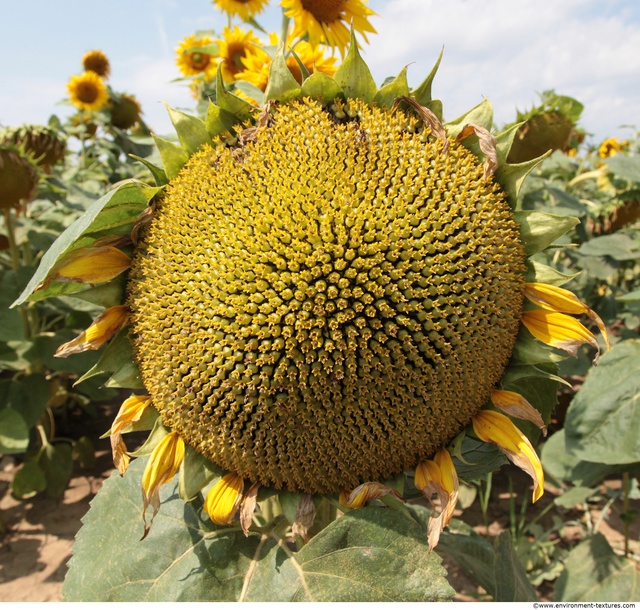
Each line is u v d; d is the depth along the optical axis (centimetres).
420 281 26
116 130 118
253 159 27
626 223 89
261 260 26
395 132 28
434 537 26
